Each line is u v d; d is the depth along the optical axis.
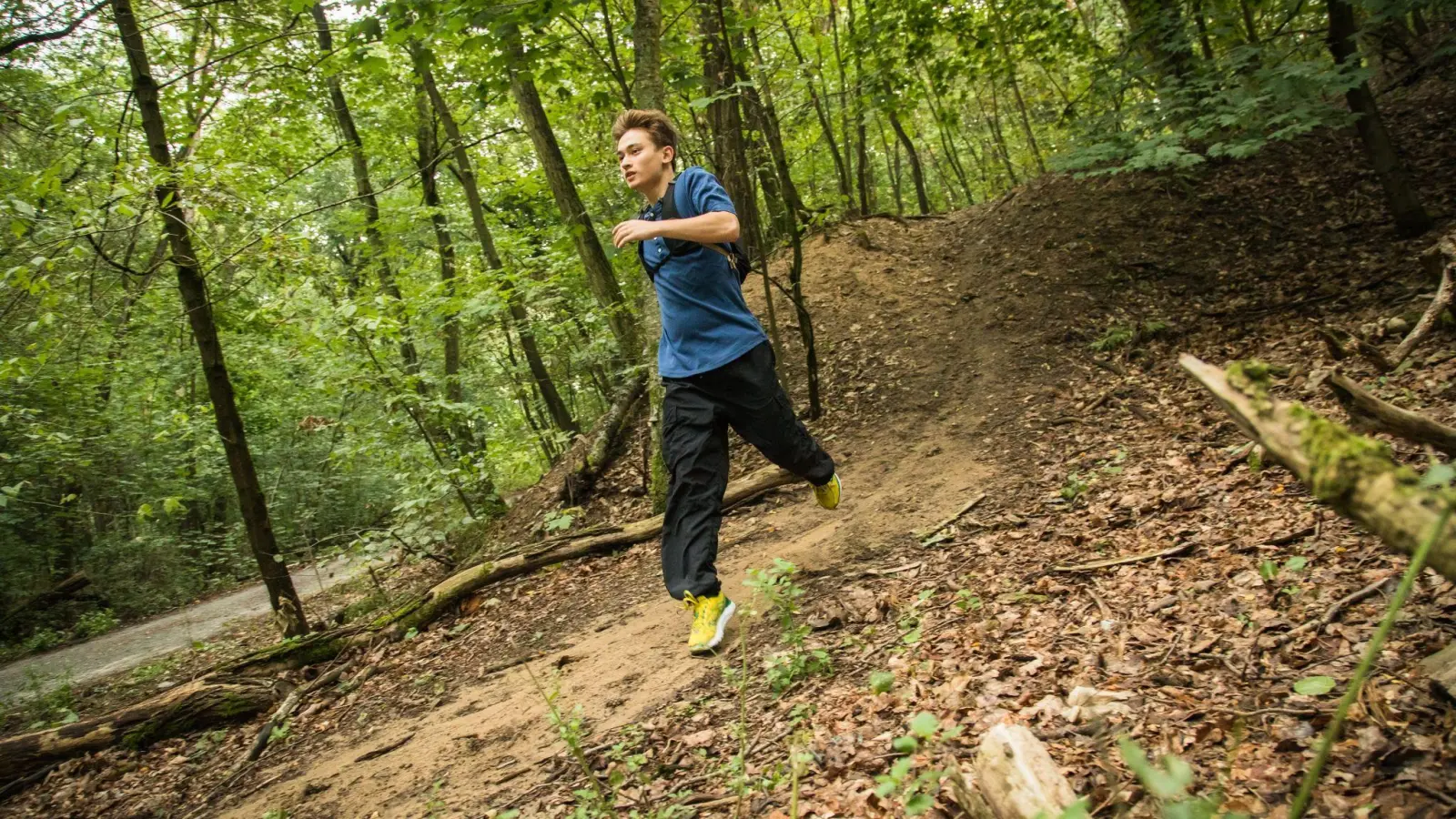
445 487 7.77
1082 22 15.52
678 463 3.45
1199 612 2.63
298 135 12.13
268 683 5.07
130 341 11.70
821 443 7.08
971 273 9.68
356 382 7.52
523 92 8.70
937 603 3.40
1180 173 9.72
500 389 14.52
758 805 2.24
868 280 9.95
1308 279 7.50
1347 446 0.97
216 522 17.86
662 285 3.37
